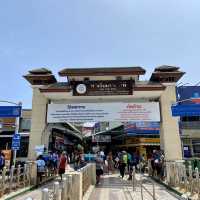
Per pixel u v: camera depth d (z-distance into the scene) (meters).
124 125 33.19
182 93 28.47
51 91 18.73
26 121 30.91
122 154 20.38
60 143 34.16
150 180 19.36
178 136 18.91
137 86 18.69
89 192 13.62
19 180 14.35
